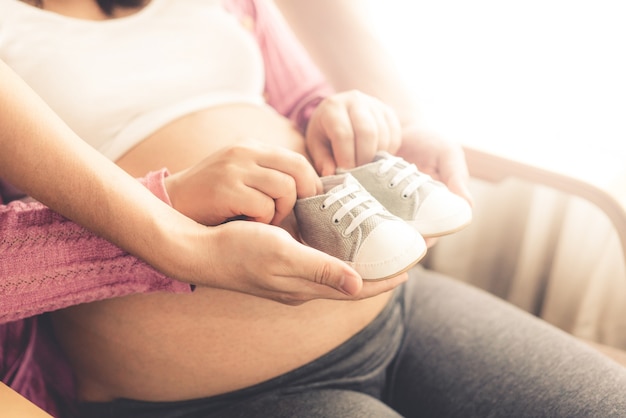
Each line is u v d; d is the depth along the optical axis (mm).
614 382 698
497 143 892
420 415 795
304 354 714
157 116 778
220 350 683
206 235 534
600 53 1072
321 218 610
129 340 677
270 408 690
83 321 686
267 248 510
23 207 532
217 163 585
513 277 1446
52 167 482
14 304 534
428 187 668
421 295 917
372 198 635
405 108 869
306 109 929
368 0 917
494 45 1169
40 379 721
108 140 771
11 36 737
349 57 892
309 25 901
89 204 498
